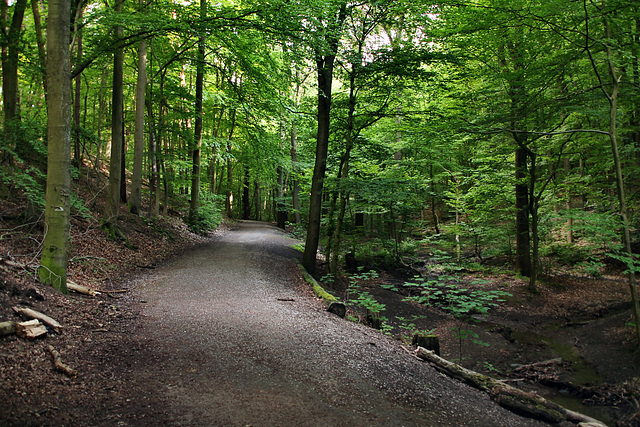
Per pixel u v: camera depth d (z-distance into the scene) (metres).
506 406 4.66
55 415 3.02
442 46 11.16
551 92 10.73
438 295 12.75
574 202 18.16
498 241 17.73
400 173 17.55
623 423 5.34
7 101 8.38
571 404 6.12
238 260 11.93
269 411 3.44
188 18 8.95
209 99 17.83
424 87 12.92
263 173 19.41
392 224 19.30
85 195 13.02
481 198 16.88
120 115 11.30
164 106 15.81
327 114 12.57
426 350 6.00
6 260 5.77
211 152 18.66
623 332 8.70
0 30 8.23
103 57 11.65
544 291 13.07
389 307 11.30
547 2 7.68
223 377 4.07
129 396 3.49
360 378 4.48
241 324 5.90
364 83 12.20
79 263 8.21
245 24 8.39
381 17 11.43
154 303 6.93
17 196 9.62
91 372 3.87
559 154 12.44
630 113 11.04
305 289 9.95
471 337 9.26
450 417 3.95
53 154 5.94
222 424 3.15
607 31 7.62
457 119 11.26
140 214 13.87
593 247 14.96
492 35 10.06
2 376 3.37
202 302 7.20
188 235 15.59
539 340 9.45
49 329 4.49
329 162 15.09
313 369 4.51
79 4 8.12
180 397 3.55
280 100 13.87
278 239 18.47
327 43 8.66
